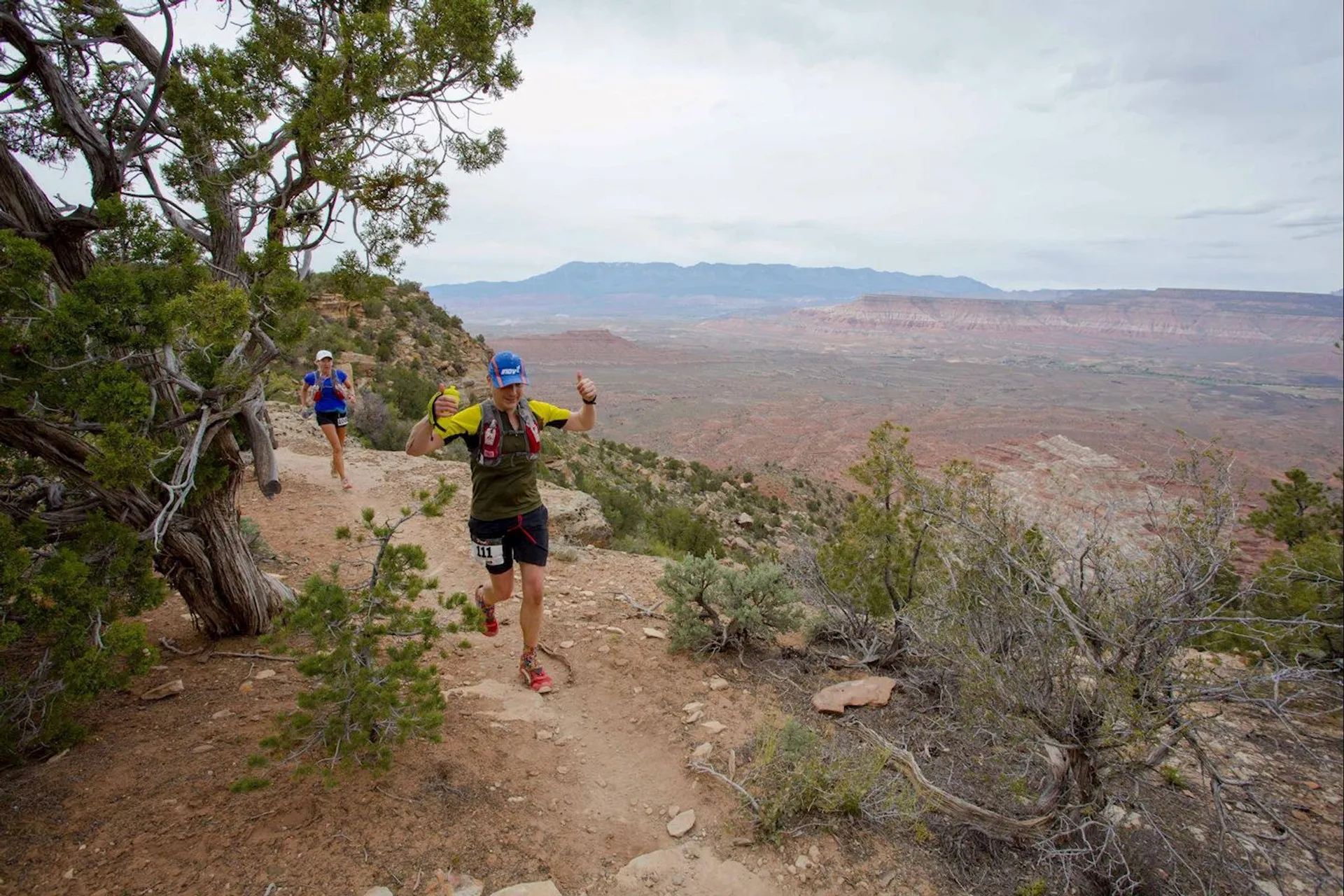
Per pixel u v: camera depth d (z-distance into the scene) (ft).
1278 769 15.01
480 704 14.69
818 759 12.54
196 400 14.23
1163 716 11.23
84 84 14.21
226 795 10.90
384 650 14.42
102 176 12.91
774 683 16.63
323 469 36.01
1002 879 11.18
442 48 14.57
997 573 12.63
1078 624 11.61
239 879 9.34
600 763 13.30
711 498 146.92
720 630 18.45
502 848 10.64
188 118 13.46
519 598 20.89
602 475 111.14
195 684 14.25
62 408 11.28
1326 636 17.76
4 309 10.19
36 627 10.42
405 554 11.58
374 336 105.70
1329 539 38.47
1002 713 12.58
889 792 12.69
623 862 10.80
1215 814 13.42
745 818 11.88
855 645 19.17
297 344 13.61
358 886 9.48
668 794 12.54
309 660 10.60
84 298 10.48
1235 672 14.30
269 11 15.01
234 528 15.70
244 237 14.69
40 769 11.27
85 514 13.00
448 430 13.43
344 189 14.38
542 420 14.16
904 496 18.24
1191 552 11.41
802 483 257.55
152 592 12.25
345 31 13.26
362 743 10.83
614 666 16.83
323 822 10.54
